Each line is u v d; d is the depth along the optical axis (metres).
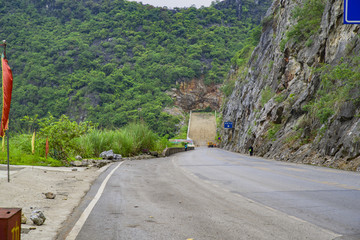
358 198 8.98
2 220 2.89
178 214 6.99
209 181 13.12
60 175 13.69
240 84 115.94
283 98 49.12
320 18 47.06
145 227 5.89
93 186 11.41
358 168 19.69
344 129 23.83
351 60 29.42
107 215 6.89
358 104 23.77
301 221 6.35
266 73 74.50
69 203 8.17
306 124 36.22
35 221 5.91
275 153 38.16
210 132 184.75
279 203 8.27
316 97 36.62
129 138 33.66
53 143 21.81
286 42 54.84
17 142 21.62
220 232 5.55
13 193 8.67
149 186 11.56
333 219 6.53
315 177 14.65
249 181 13.11
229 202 8.45
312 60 43.03
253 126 64.50
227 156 40.53
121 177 14.29
